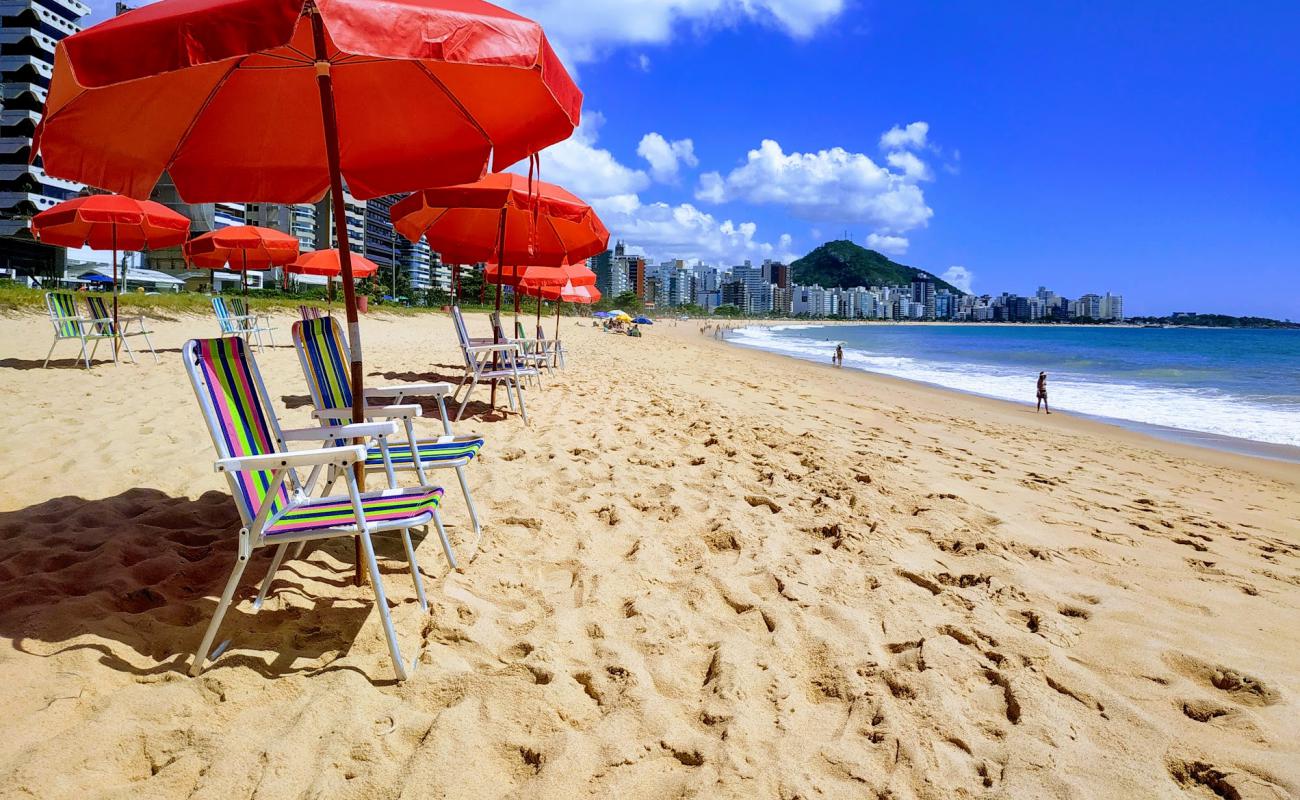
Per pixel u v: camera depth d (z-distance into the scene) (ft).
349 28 6.53
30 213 193.67
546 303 194.18
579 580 10.00
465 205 19.95
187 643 7.46
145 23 6.29
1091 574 11.78
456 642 8.05
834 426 26.99
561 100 9.13
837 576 10.75
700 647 8.50
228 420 7.58
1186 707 7.64
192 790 5.46
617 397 28.35
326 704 6.62
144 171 10.05
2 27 193.16
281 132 10.97
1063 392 59.11
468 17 7.32
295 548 10.00
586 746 6.41
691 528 12.48
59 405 18.56
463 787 5.77
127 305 58.90
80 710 6.16
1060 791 6.18
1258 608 10.62
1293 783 6.32
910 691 7.68
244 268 39.83
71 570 8.80
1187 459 28.63
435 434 18.56
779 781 6.14
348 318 9.08
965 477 19.06
